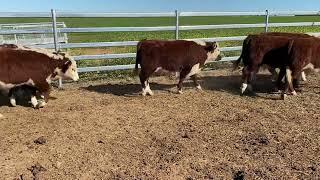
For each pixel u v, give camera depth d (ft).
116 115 13.37
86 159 9.96
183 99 15.42
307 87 17.62
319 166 9.61
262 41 15.55
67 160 9.90
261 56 15.69
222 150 10.54
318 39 15.26
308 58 15.12
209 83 18.22
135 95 15.98
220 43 30.55
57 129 11.99
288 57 15.19
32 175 9.16
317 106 14.61
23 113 13.51
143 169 9.46
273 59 15.69
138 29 19.04
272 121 12.88
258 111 13.96
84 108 14.12
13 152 10.28
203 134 11.66
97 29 18.08
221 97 15.78
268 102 15.14
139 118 13.08
